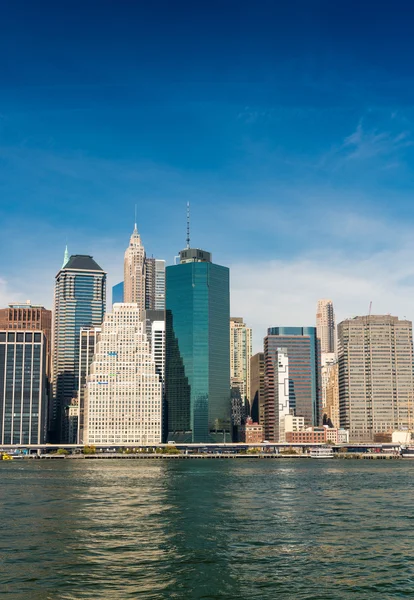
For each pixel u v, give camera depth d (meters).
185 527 134.12
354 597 84.12
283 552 108.56
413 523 139.62
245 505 174.25
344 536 123.06
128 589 87.19
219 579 91.88
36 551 108.81
